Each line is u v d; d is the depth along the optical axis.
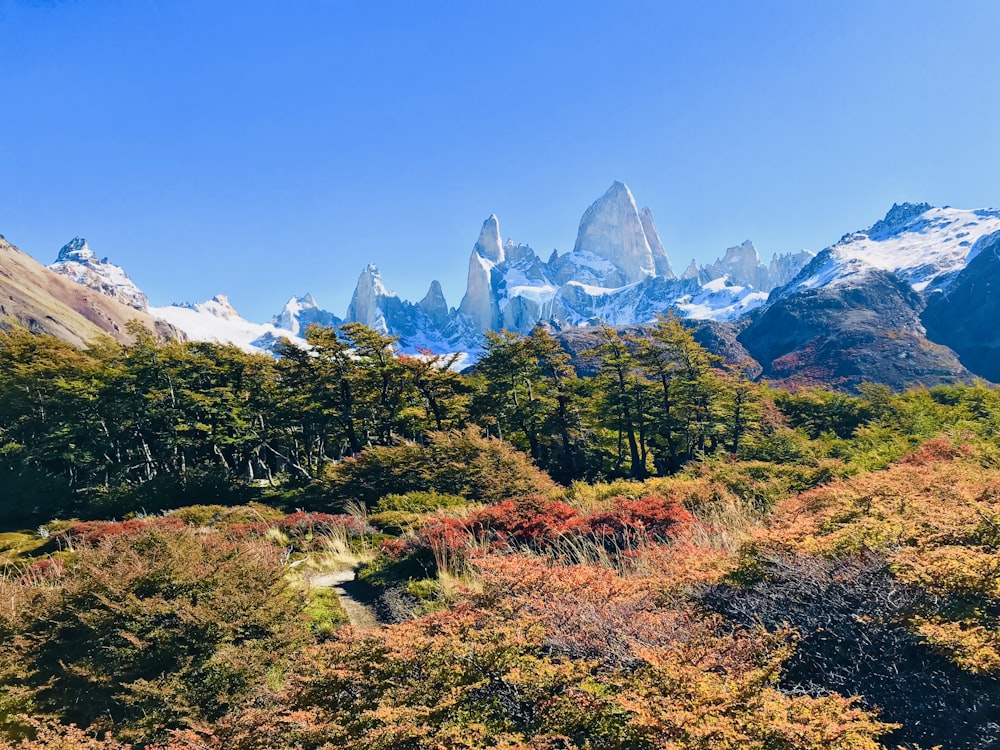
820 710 3.16
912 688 3.72
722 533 8.15
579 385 43.28
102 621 6.34
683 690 3.45
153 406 43.75
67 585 7.13
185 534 8.37
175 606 6.50
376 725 3.96
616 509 11.70
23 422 42.38
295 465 45.41
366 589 11.38
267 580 7.56
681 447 41.00
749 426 38.81
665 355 39.94
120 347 52.81
